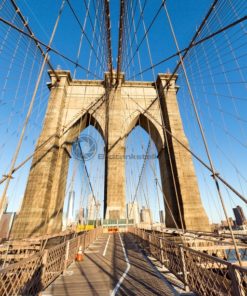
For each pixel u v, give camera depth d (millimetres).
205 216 23953
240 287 3432
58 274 7379
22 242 16766
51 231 23859
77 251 10578
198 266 5207
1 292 3836
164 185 31094
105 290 5961
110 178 28703
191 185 25891
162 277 6949
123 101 34594
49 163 25766
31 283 5117
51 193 25922
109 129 31703
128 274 7488
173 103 32531
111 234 25172
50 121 29125
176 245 6859
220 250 13344
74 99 33562
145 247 12625
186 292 5602
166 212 29734
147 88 36562
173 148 28328
